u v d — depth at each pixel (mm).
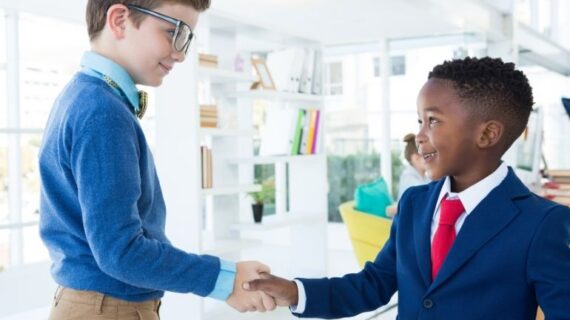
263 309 1349
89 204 1165
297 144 4711
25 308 4605
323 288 1306
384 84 6785
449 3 4480
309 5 5078
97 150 1171
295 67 4758
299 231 5129
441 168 1133
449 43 6527
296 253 5145
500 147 1130
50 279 4816
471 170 1132
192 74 3475
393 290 1339
